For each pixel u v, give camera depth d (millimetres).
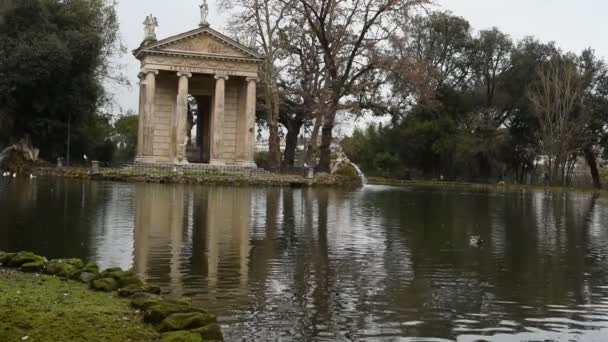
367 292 14383
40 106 70062
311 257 18812
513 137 108938
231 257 18266
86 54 70750
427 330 11469
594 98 105938
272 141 76750
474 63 109375
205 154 86375
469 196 57688
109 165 76000
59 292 11781
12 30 69250
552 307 13391
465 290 14922
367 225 28016
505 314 12734
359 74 72375
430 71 74938
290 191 54438
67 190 42531
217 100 76875
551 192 76125
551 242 24266
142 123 76438
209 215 29500
